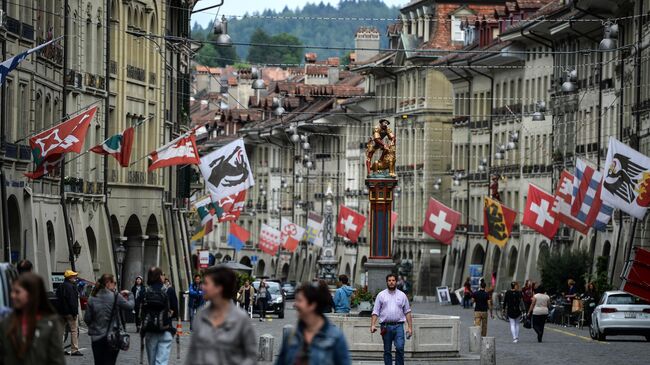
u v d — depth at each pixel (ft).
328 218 458.09
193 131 231.71
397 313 150.82
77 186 276.21
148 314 135.33
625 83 372.79
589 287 304.50
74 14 274.77
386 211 234.38
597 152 403.54
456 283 536.42
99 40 293.84
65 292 174.50
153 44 336.90
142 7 326.44
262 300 331.16
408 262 571.69
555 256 361.10
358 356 190.08
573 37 431.02
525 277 462.19
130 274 328.29
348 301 203.62
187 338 242.17
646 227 326.85
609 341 246.88
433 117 577.43
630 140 359.66
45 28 251.39
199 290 272.72
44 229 246.88
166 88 355.97
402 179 598.75
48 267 245.45
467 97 538.88
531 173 468.75
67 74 269.64
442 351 192.95
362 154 629.51
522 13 503.61
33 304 79.20
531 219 328.49
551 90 452.35
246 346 83.61
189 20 391.45
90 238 290.35
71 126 195.93
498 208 366.63
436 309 436.76
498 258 493.77
